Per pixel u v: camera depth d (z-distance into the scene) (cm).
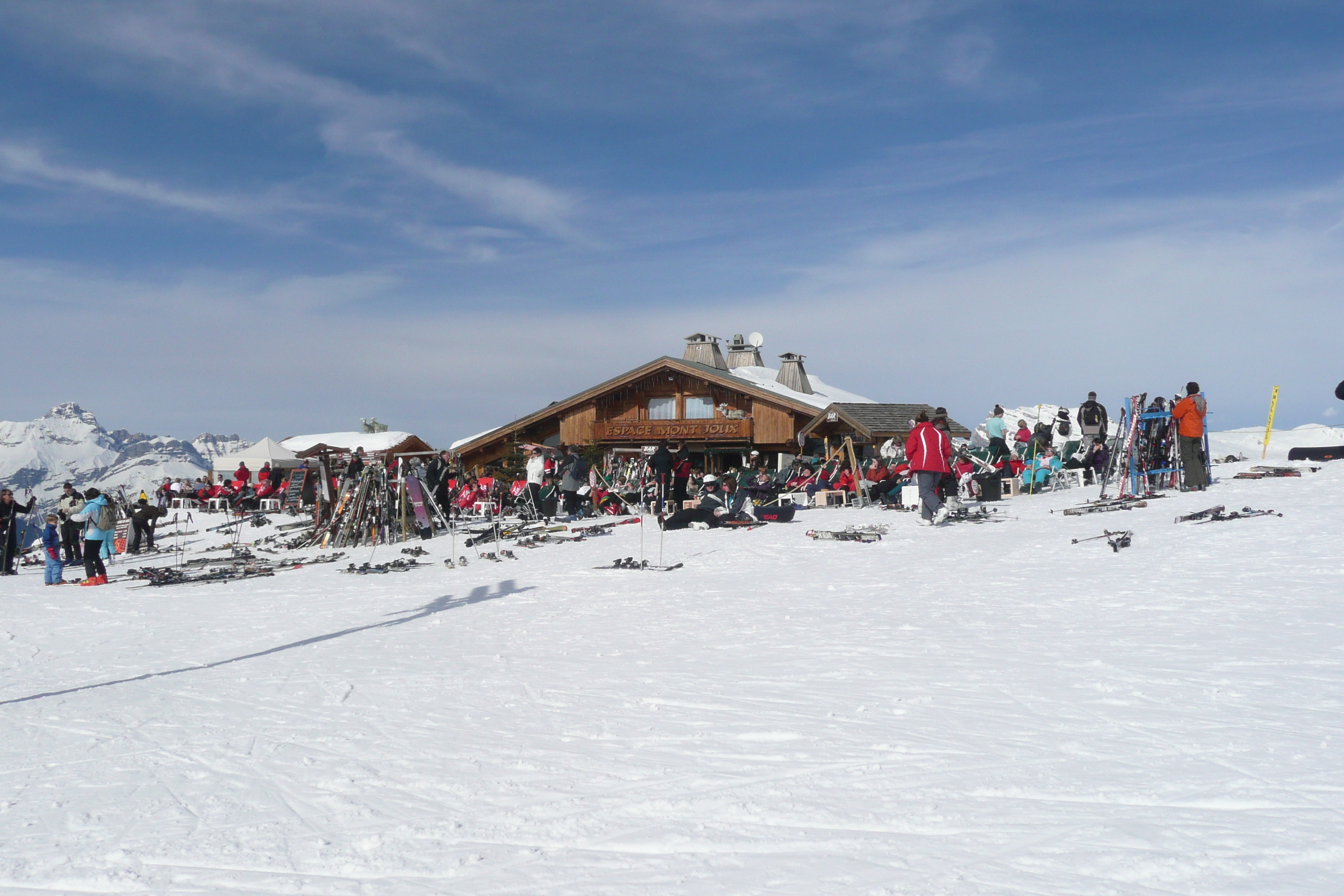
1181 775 400
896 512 2103
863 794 399
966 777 412
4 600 1616
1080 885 305
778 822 373
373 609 1209
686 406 4759
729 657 725
